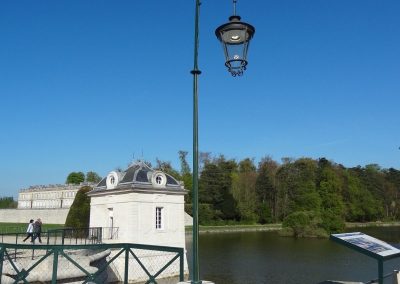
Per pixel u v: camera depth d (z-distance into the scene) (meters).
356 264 36.94
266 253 45.22
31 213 72.88
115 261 26.44
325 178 90.19
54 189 111.31
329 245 53.66
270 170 98.81
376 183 110.94
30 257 17.00
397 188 116.81
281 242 58.56
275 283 28.53
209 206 90.94
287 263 37.75
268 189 97.81
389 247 8.78
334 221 72.88
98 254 21.44
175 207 30.70
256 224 94.25
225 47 7.58
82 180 134.12
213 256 42.66
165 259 28.66
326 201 87.88
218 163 101.06
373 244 8.62
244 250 48.06
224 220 93.00
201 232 76.31
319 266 35.97
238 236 69.31
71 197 106.56
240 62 7.52
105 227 28.75
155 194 29.61
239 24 7.48
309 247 51.34
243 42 7.52
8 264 14.99
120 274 26.19
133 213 28.33
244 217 94.88
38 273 15.96
